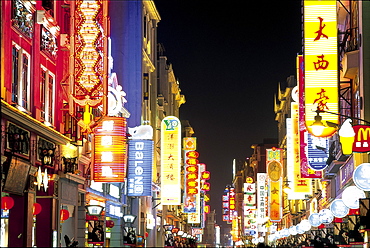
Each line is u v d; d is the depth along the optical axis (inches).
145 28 2664.9
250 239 5994.1
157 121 3002.0
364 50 1396.4
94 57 1328.7
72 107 1318.9
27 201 1098.1
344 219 1552.7
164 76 3467.0
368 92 1386.6
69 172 1323.8
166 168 2650.1
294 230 2188.7
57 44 1314.0
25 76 1123.3
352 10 1576.0
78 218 1503.4
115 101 1679.4
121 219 2042.3
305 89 1400.1
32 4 1142.3
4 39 992.9
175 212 3722.9
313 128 1037.2
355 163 1408.7
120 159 1590.8
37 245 1228.5
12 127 1021.2
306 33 1411.2
